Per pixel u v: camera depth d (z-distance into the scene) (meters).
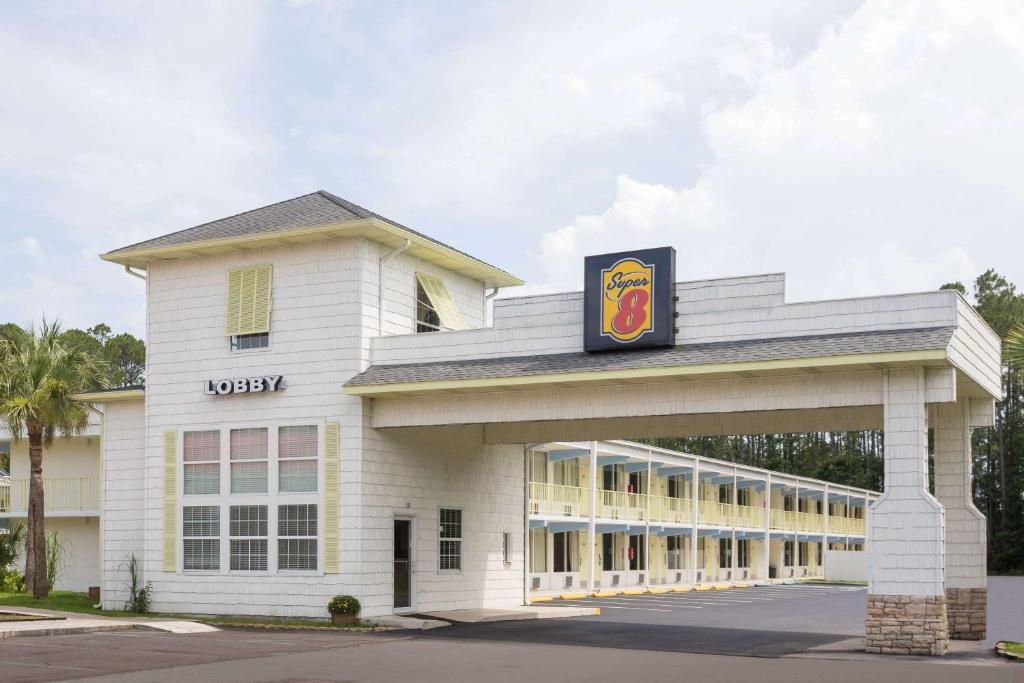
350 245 27.78
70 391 32.62
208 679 16.50
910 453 21.58
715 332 24.05
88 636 22.84
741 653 21.47
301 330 28.12
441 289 30.84
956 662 19.89
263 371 28.47
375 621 26.16
